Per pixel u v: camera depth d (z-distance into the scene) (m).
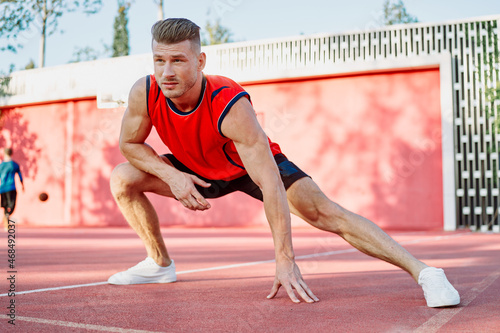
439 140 9.02
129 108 2.15
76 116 11.54
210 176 2.26
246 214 10.30
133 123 2.16
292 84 9.98
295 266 2.00
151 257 2.48
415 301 1.97
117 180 2.30
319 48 9.82
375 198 9.36
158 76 1.89
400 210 9.20
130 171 2.29
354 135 9.54
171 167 2.18
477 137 8.84
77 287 2.35
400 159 9.24
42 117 11.89
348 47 9.63
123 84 10.59
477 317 1.65
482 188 8.92
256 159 1.98
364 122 9.48
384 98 9.38
